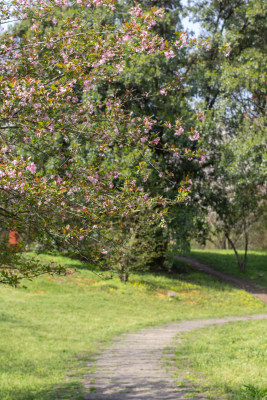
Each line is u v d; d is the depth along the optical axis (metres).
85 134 7.51
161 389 8.14
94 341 16.39
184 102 30.53
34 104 6.25
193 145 31.12
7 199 6.31
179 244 30.69
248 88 30.86
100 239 7.10
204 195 33.12
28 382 9.84
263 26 33.81
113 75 7.77
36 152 7.43
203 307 27.36
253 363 10.33
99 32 7.30
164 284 31.75
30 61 7.33
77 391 8.53
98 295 26.77
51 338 16.50
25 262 6.92
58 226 6.50
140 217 7.49
